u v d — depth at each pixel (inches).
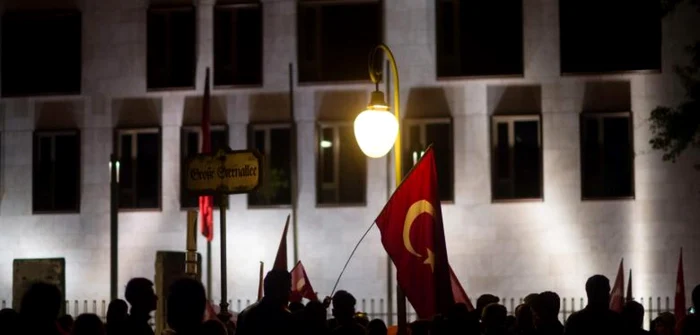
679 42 1528.1
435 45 1551.4
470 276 1523.1
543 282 1514.5
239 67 1593.3
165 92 1601.9
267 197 1573.6
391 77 1549.0
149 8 1609.3
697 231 1508.4
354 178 1557.6
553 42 1540.4
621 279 888.9
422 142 1551.4
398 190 599.8
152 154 1606.8
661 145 1424.7
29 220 1612.9
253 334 446.0
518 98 1541.6
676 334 474.0
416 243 594.2
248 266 1561.3
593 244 1515.7
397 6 1563.7
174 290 350.6
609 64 1534.2
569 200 1524.4
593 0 1539.1
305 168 1565.0
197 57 1599.4
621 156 1531.7
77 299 1590.8
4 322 413.7
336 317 582.6
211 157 703.7
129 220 1594.5
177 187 1590.8
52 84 1630.2
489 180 1533.0
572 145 1529.3
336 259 1546.5
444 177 1546.5
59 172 1621.6
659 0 1507.1
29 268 1470.2
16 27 1638.8
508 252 1523.1
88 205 1601.9
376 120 788.0
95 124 1612.9
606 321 463.2
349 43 1573.6
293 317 452.4
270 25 1584.6
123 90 1611.7
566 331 472.4
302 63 1582.2
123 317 463.5
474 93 1546.5
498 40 1552.7
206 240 1556.3
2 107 1633.9
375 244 1540.4
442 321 475.8
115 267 1437.0
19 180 1621.6
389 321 1510.8
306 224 1555.1
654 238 1512.1
